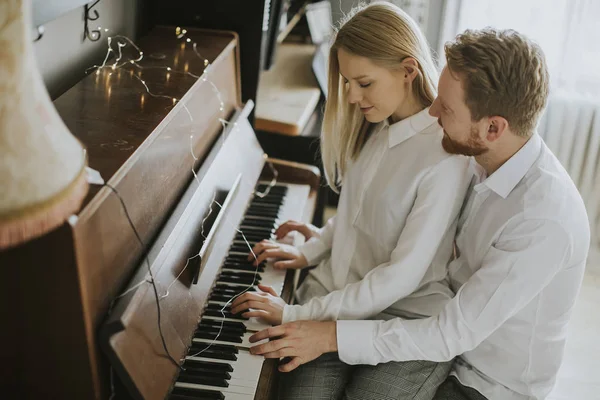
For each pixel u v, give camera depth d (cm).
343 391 155
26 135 68
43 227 70
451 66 137
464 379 160
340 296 156
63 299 97
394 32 150
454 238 164
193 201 146
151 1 212
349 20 155
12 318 99
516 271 140
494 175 146
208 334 145
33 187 68
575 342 253
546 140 315
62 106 139
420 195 155
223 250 158
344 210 177
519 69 133
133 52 183
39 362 102
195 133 160
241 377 135
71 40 169
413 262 153
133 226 112
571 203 142
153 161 130
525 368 154
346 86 170
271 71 296
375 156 168
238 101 210
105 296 106
